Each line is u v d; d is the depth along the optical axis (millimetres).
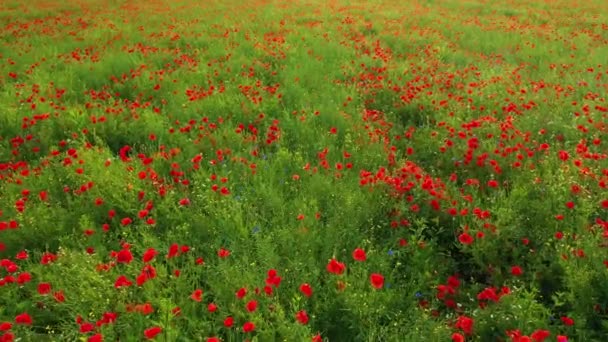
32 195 4852
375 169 5465
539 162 5328
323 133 6402
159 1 20734
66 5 19500
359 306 3324
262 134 6742
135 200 4656
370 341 3064
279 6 19375
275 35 12867
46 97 7805
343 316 3385
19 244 4223
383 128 6688
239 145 5938
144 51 10859
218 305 3465
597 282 3418
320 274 3844
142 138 6512
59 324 3463
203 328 3229
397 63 10180
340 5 20016
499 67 9922
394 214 4543
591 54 10867
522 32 13492
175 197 4816
